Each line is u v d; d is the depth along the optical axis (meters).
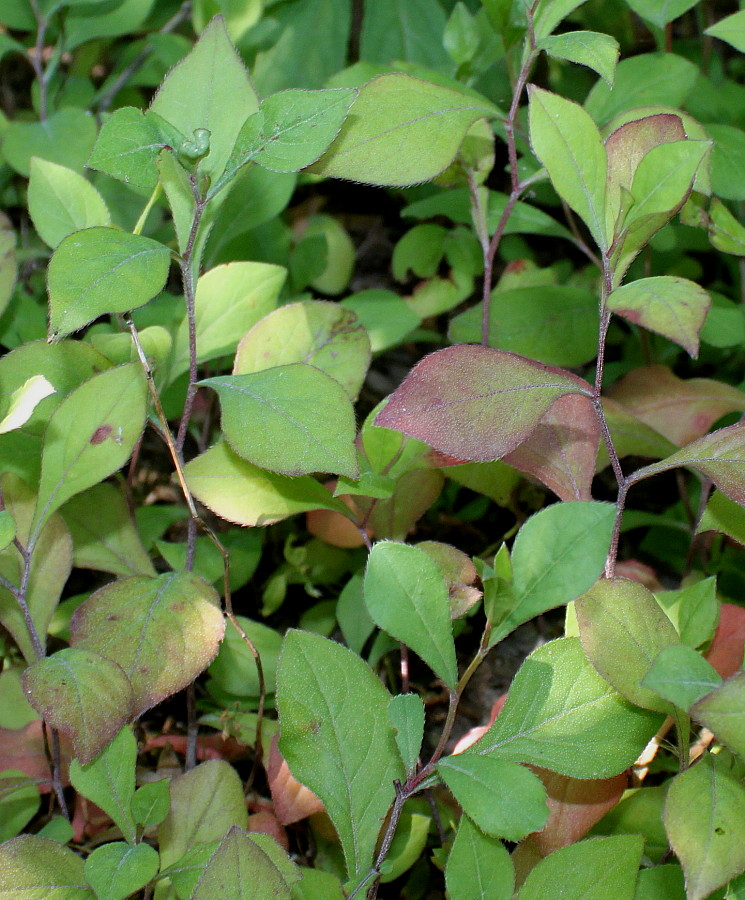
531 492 0.44
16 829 0.35
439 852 0.33
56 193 0.37
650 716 0.30
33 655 0.35
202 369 0.46
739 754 0.26
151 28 0.63
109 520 0.37
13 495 0.35
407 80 0.34
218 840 0.31
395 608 0.29
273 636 0.38
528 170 0.45
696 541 0.44
